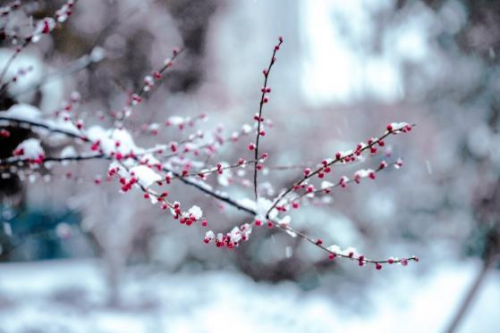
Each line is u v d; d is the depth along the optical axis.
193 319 8.96
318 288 11.24
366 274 11.92
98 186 8.96
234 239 2.05
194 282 11.86
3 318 8.12
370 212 12.45
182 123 3.28
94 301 9.55
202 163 3.02
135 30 8.44
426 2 12.20
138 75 8.73
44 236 5.53
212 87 11.30
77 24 6.68
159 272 12.82
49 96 6.30
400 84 13.00
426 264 14.20
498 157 10.58
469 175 12.45
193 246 12.70
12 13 3.24
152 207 11.12
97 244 10.94
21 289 10.43
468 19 11.28
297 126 12.57
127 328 8.20
